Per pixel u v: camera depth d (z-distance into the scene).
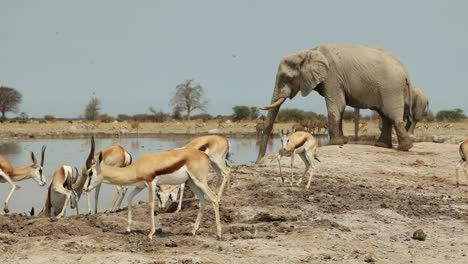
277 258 10.23
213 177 20.61
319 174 21.66
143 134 70.38
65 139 62.09
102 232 12.29
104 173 11.12
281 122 89.56
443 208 15.66
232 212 14.51
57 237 11.52
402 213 14.84
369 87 28.69
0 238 11.28
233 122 91.31
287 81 28.72
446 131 61.00
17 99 109.06
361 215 14.38
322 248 11.03
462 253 11.08
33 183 24.47
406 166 24.48
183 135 68.75
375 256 10.67
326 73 28.58
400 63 29.56
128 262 9.63
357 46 29.33
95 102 105.12
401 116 28.67
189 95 100.06
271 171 22.20
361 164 24.38
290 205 15.22
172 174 11.14
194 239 11.31
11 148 46.94
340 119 29.14
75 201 15.52
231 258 10.09
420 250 11.27
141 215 14.56
